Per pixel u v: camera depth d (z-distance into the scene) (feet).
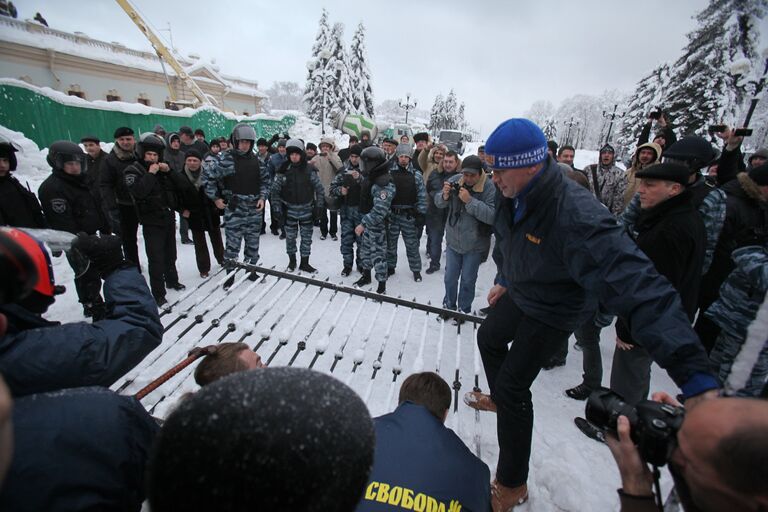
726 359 8.32
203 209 15.25
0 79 35.50
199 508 1.52
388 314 13.21
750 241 9.35
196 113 53.57
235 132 14.96
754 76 15.33
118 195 13.42
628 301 4.05
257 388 1.79
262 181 15.92
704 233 6.93
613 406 3.28
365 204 15.40
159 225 12.82
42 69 68.80
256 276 15.26
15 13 72.02
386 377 9.85
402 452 4.00
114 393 3.26
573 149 16.75
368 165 14.82
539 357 5.75
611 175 15.51
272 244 21.88
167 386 7.94
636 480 2.93
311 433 1.64
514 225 5.52
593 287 4.53
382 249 15.14
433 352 11.16
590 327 8.82
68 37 72.18
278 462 1.53
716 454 1.93
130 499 2.97
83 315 12.14
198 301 10.34
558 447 7.58
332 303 13.80
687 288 6.87
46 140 38.68
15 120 36.65
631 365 7.48
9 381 3.48
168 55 80.33
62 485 2.50
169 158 21.95
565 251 4.79
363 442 1.85
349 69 94.99
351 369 10.05
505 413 5.97
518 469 5.99
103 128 42.55
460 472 4.03
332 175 23.25
